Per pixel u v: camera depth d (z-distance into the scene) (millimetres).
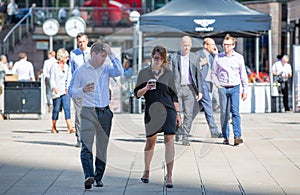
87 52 24641
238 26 41062
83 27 53750
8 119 39531
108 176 19875
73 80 17891
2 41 67688
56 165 21828
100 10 71625
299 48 42812
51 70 30953
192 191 17781
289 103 47812
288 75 44500
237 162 22328
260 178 19516
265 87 43844
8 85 39062
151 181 19188
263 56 57781
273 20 57250
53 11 71562
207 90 26406
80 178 19578
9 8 71625
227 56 26062
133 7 75625
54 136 30016
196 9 41188
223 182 18969
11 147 26234
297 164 21859
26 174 20234
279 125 34656
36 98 39250
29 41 70562
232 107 26172
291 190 17844
